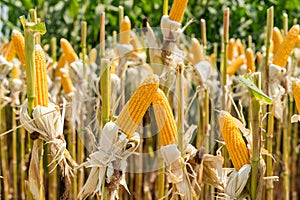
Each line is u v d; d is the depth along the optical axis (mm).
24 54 2174
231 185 2109
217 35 4883
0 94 3119
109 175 2055
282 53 2641
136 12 4695
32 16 2148
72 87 3033
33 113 2109
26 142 3967
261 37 4801
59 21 4746
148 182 3902
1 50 3131
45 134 2129
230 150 2115
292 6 4922
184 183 2162
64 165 2172
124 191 3742
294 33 2625
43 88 2131
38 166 2154
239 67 3273
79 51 4633
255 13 4848
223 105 2754
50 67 3426
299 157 4582
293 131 4391
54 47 3484
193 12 4871
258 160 2080
